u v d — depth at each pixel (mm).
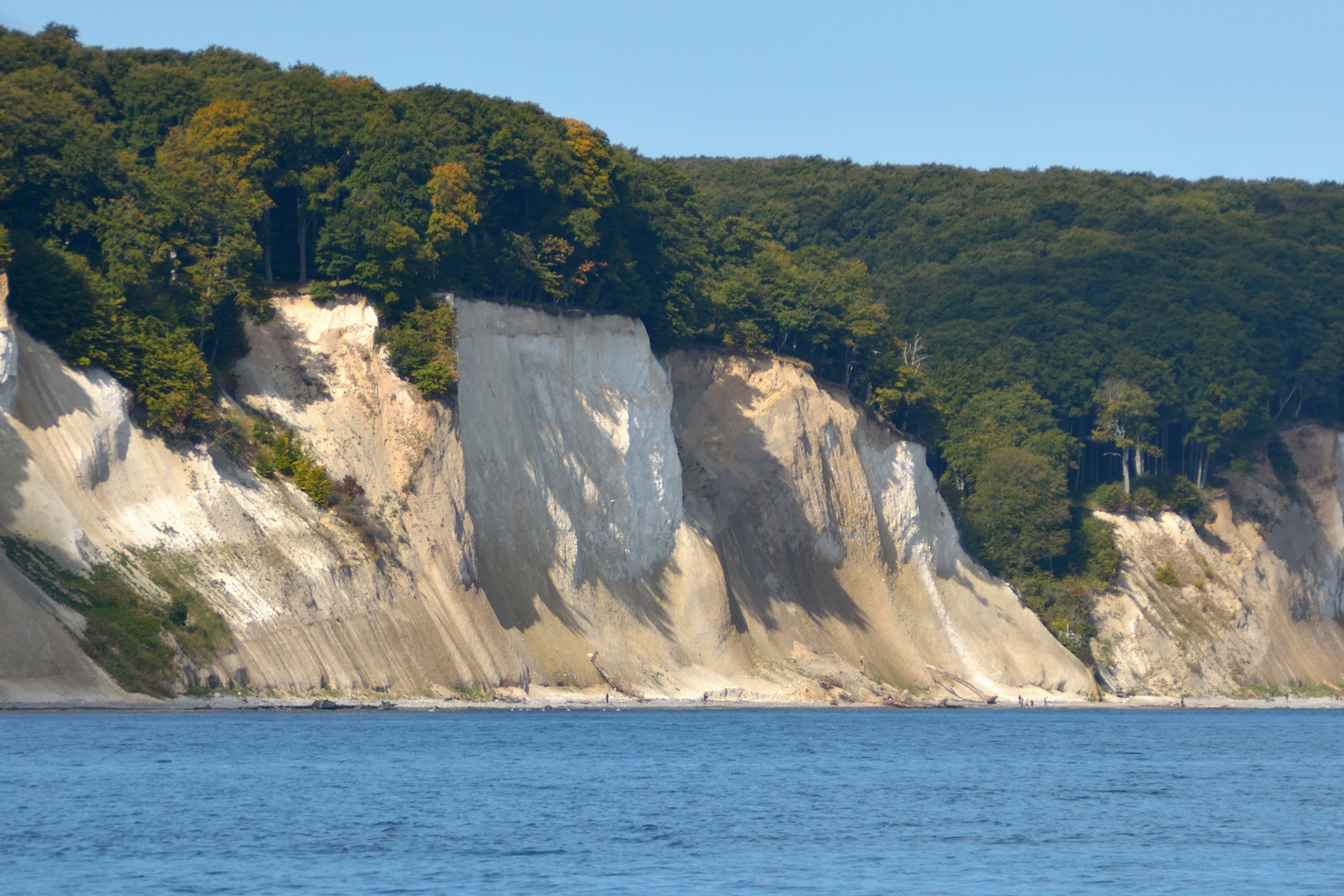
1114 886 153750
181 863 152875
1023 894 149250
